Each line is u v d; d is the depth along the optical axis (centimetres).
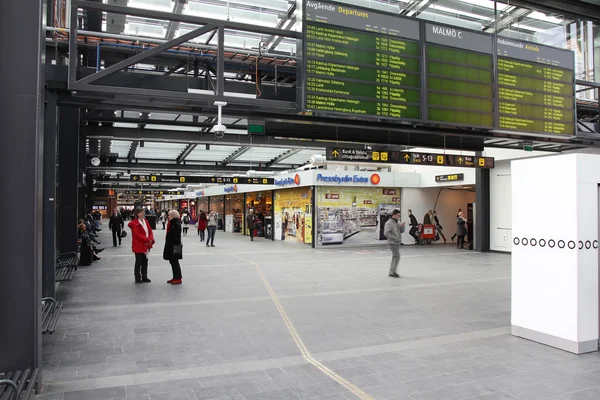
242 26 704
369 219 2220
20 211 429
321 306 834
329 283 1091
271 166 2728
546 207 607
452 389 448
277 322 716
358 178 2141
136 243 1090
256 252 1894
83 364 518
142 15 640
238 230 3453
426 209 2350
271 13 1044
